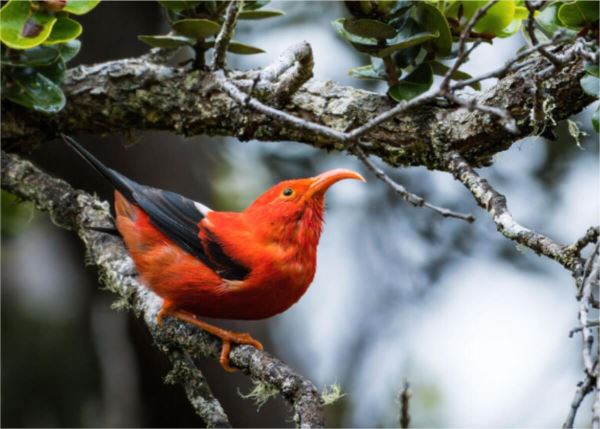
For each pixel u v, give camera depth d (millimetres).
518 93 9141
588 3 8469
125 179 10047
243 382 14711
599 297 11820
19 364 15195
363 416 15391
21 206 13398
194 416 14984
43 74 10594
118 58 14656
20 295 15742
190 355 10234
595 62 7891
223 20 10492
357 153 7906
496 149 9586
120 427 14984
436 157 9750
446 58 9656
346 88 10281
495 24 9523
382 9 9438
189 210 9805
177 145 15148
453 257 15250
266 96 10133
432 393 16094
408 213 15125
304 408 7652
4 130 11234
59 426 15039
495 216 8422
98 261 10328
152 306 9820
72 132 11484
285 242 9547
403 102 7793
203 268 9500
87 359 15391
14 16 9656
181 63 11016
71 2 9781
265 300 9648
